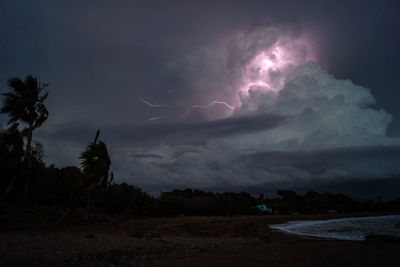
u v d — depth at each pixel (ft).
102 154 98.63
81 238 62.95
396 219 289.12
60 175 172.65
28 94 97.50
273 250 61.31
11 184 96.07
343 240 89.45
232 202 319.06
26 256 41.47
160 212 223.10
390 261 49.65
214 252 57.00
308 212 460.96
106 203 172.24
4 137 94.79
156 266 41.75
